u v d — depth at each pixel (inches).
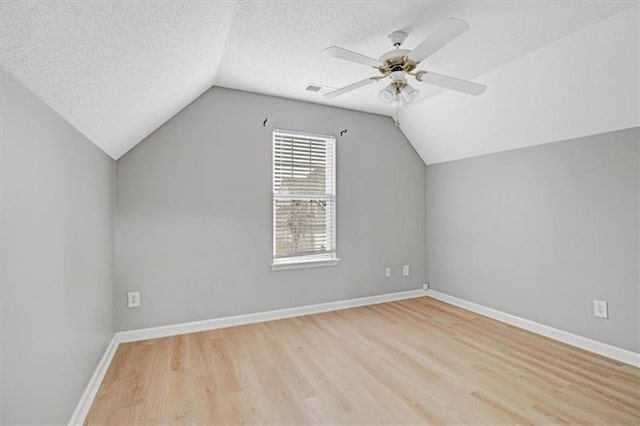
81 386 71.2
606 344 98.0
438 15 77.2
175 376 86.5
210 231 121.3
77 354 68.7
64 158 61.6
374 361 95.1
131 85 70.7
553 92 100.0
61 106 57.7
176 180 116.1
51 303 55.7
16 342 44.2
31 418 48.3
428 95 131.4
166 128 114.8
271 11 74.9
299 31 83.9
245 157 127.0
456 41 88.5
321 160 143.9
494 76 108.5
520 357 97.4
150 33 56.9
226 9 69.0
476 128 131.3
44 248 53.1
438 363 93.7
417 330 120.2
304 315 137.6
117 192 108.4
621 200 94.7
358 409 72.4
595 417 68.6
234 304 125.4
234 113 125.0
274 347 105.0
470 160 144.5
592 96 93.3
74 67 50.3
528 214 120.6
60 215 59.7
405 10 75.2
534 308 118.6
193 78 94.9
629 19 75.2
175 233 116.0
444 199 158.2
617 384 81.6
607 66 85.5
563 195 109.2
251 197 128.1
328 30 83.6
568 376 85.8
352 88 91.6
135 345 106.4
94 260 82.0
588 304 102.5
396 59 79.4
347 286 148.8
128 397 76.9
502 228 130.5
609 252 97.5
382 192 157.4
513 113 115.0
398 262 161.9
